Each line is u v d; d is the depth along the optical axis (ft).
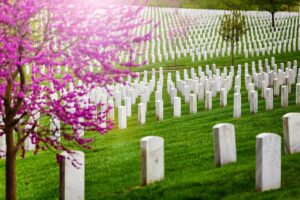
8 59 33.73
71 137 35.94
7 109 36.50
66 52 34.76
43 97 36.96
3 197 44.21
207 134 56.49
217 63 144.05
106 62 33.86
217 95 90.79
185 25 205.05
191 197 34.32
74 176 36.01
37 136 40.24
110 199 36.45
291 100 77.82
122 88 88.07
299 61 136.87
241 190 34.68
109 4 34.09
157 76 125.39
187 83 94.84
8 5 32.81
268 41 165.89
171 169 43.09
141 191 36.22
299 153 41.04
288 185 34.94
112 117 72.02
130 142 56.34
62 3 33.55
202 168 41.52
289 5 246.68
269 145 33.86
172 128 62.59
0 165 54.75
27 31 34.06
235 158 41.06
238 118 64.13
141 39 34.73
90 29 33.37
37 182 45.85
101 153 52.70
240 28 138.41
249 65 136.87
